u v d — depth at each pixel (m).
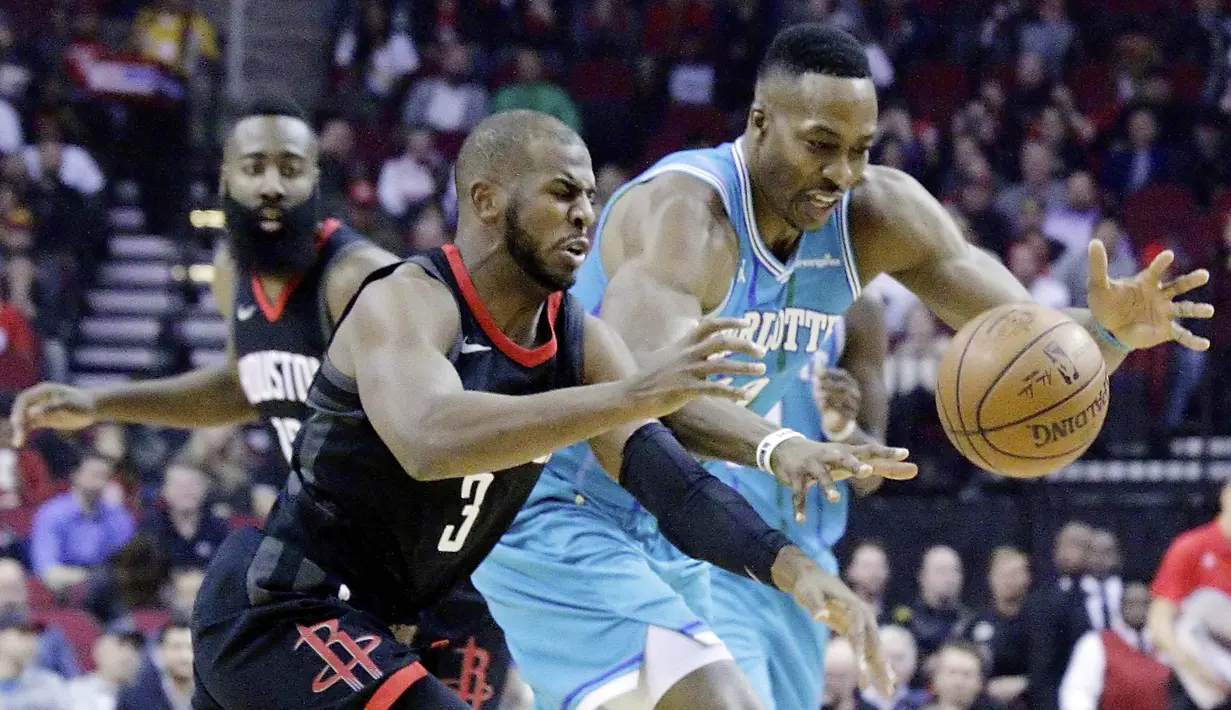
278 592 3.56
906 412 10.35
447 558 3.67
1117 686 7.70
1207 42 15.31
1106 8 16.02
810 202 4.38
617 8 16.03
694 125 14.93
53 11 16.27
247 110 5.04
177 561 8.59
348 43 16.08
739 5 15.57
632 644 4.16
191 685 7.13
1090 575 8.27
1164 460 10.57
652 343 4.12
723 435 3.73
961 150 13.62
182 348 13.64
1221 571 7.63
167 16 15.90
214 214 15.12
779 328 4.66
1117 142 14.43
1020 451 3.88
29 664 7.56
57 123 14.94
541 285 3.48
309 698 3.46
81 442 10.77
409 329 3.33
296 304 4.88
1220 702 7.52
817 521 5.40
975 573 9.48
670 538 3.62
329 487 3.53
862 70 4.31
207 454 9.39
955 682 7.31
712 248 4.36
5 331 12.06
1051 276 12.33
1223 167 14.23
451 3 16.19
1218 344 11.52
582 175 3.46
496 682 4.93
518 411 3.13
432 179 14.44
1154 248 12.45
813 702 5.23
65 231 14.51
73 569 9.16
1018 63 15.20
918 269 4.69
